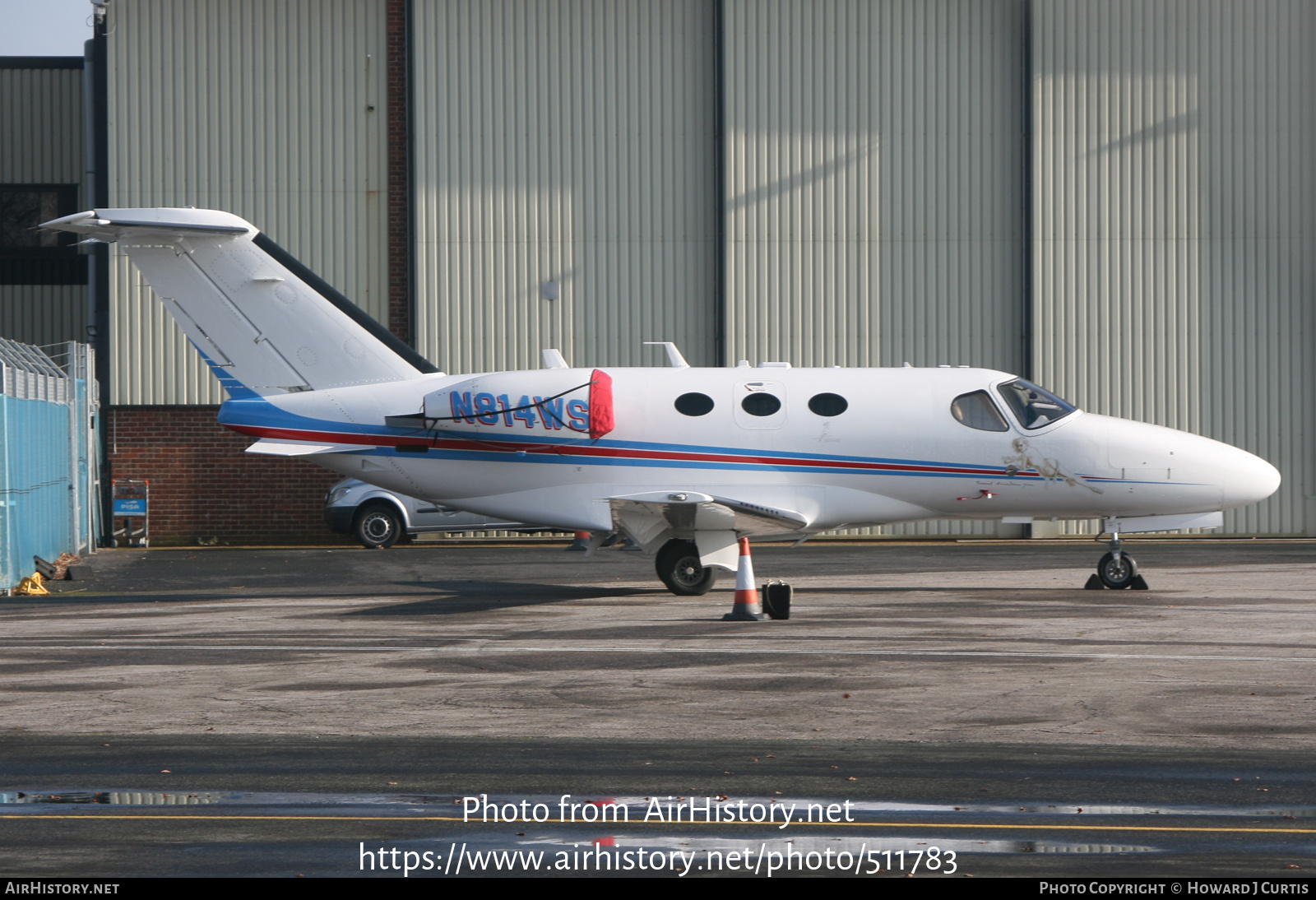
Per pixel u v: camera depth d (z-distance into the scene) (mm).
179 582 51125
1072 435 43094
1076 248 73000
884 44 73375
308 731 22016
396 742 21156
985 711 23484
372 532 66688
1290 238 73000
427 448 43969
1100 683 26203
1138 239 73062
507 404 43531
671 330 74000
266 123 74312
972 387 43656
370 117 74500
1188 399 73000
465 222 73812
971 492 43344
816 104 73250
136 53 73875
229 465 74375
